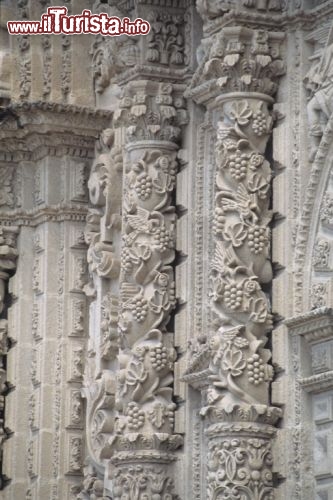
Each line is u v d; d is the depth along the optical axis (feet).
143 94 175.52
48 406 188.55
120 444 171.73
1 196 194.90
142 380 171.73
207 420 164.76
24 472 190.19
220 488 160.86
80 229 190.80
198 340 170.71
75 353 188.85
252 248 163.84
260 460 161.07
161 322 173.17
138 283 173.78
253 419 161.58
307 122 164.35
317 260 161.99
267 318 163.43
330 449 158.92
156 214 174.19
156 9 177.27
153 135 175.32
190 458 170.50
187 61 176.96
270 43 166.30
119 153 181.57
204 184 173.47
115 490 172.04
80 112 188.55
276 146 165.68
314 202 162.71
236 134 165.37
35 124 190.19
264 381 162.50
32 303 192.95
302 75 165.17
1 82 193.47
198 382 169.68
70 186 190.70
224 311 163.73
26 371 192.13
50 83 190.49
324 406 159.94
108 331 180.45
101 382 179.93
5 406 192.75
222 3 166.20
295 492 160.35
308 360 161.68
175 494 171.01
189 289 172.65
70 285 189.98
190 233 173.37
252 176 164.96
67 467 186.50
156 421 171.32
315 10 164.66
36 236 193.26
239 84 165.89
